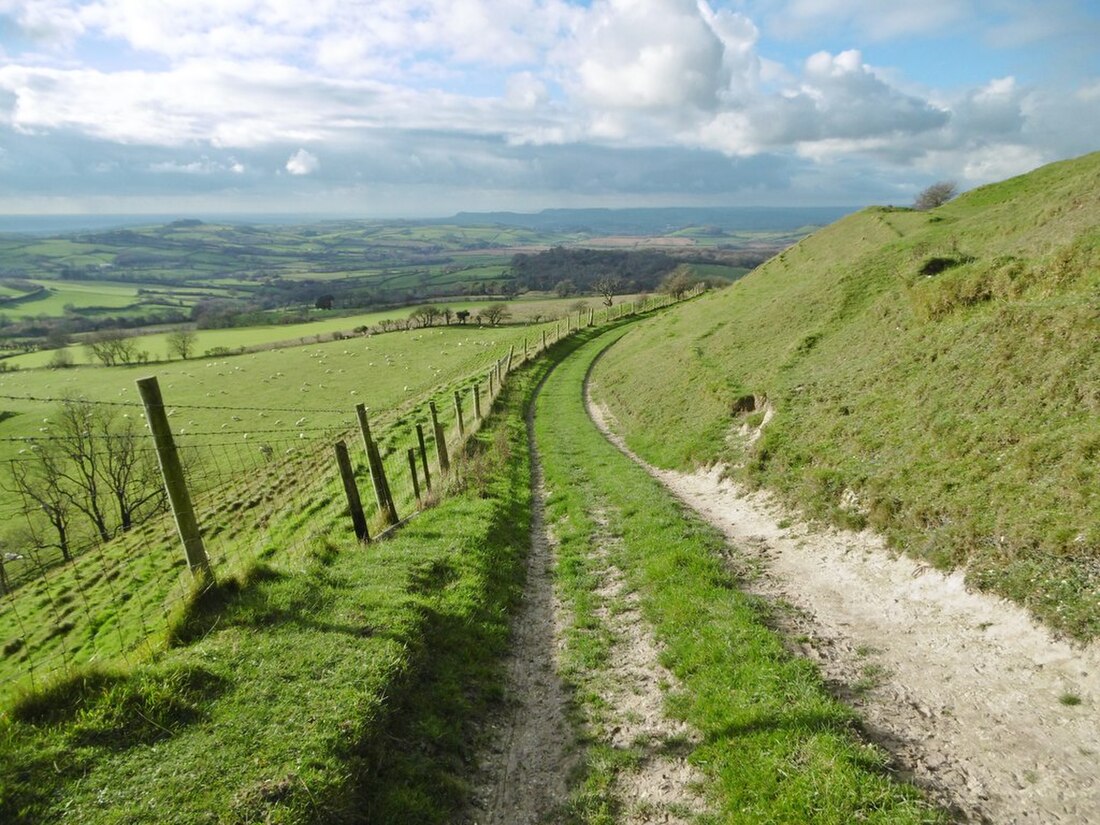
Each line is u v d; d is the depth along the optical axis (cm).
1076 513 1084
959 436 1473
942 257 2927
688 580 1374
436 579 1352
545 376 5638
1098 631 904
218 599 1074
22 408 7862
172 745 749
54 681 777
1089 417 1262
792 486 1822
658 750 894
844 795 707
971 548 1184
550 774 877
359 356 9950
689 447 2534
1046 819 690
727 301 5866
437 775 824
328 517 2298
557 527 1964
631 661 1145
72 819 630
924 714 883
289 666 923
